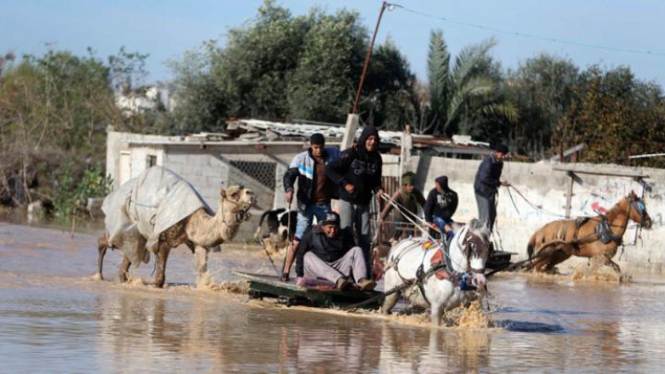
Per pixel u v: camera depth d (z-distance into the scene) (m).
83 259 34.81
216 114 72.81
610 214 37.22
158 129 76.69
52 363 15.41
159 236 26.67
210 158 50.38
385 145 49.66
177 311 22.25
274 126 55.00
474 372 16.47
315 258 23.50
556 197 42.41
